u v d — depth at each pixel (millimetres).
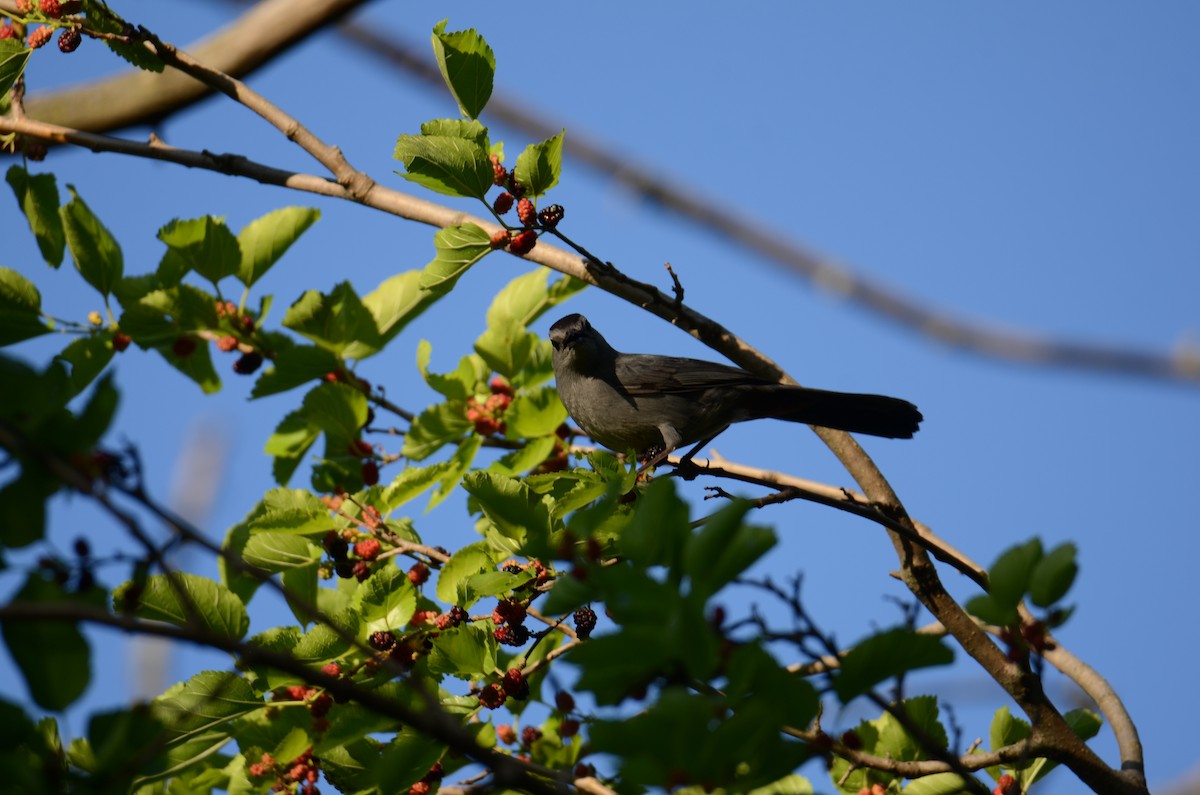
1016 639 7660
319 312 11875
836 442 11688
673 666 6410
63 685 6547
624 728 6031
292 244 12352
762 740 6105
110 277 12062
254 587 11625
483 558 9906
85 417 6562
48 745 6730
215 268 12023
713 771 5996
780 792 8328
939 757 7047
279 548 10438
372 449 12531
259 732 9719
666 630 6160
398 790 8695
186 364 12703
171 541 6441
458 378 12375
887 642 6488
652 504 6738
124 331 11688
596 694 6336
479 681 9727
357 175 12133
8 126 12641
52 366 7082
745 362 11836
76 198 11906
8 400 6578
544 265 11867
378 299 12664
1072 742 9227
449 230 10781
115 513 6141
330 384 12016
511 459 11766
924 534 11484
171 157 12484
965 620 10023
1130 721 10352
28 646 6523
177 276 12273
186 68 12125
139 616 9422
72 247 11914
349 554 10594
